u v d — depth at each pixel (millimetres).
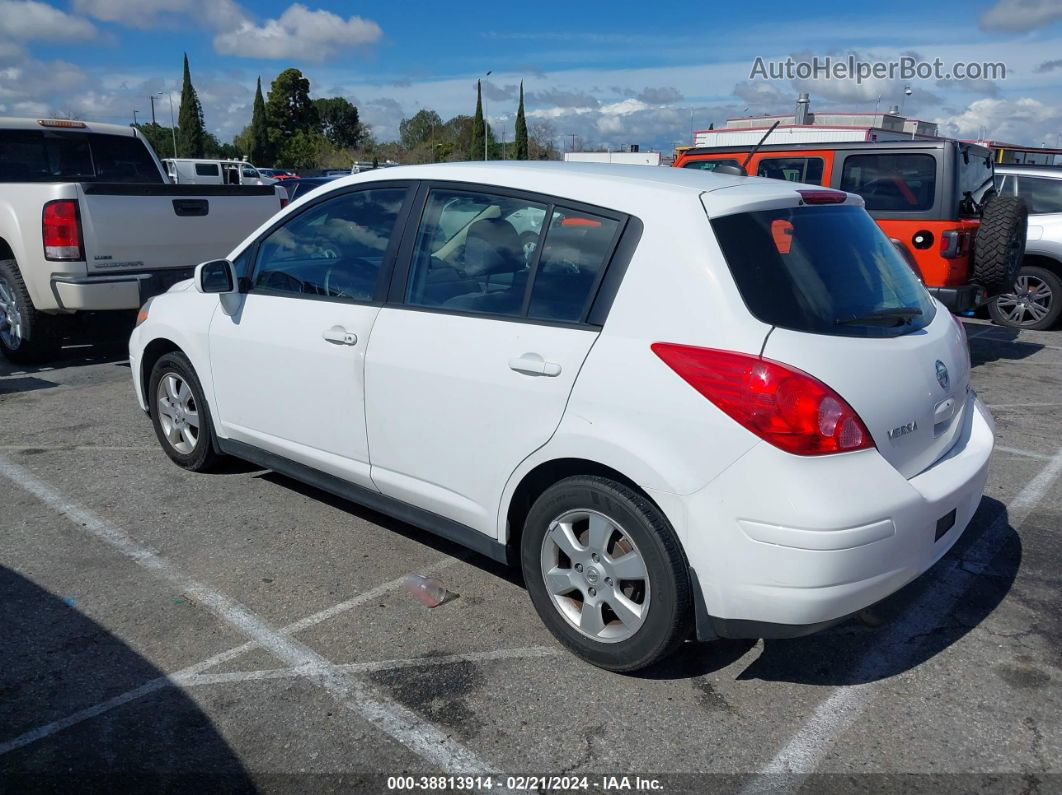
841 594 2730
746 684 3191
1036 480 5312
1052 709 3059
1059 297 10180
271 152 85438
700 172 3680
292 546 4285
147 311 5195
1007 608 3764
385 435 3770
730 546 2777
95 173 8977
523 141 71188
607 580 3129
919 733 2926
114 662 3287
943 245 8000
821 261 3152
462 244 3578
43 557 4141
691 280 2916
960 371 3473
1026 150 16312
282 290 4316
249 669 3256
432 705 3051
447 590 3871
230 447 4777
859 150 8461
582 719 2980
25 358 7945
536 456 3201
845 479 2736
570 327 3146
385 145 77938
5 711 2988
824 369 2777
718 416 2768
